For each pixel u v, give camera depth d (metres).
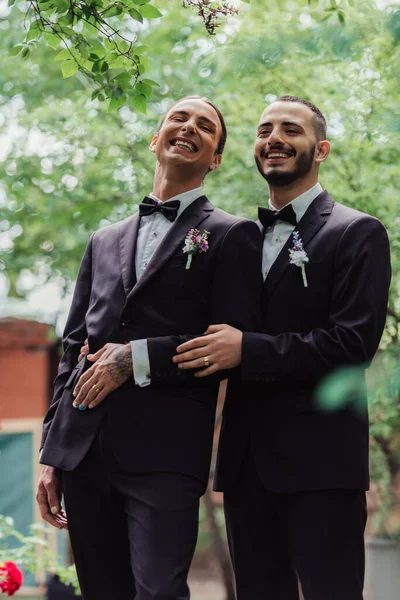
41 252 10.41
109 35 4.50
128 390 3.77
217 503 12.48
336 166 6.70
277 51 6.13
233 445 3.96
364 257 3.84
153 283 3.86
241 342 3.74
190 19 8.41
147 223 4.04
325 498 3.76
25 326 12.59
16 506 12.48
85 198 9.09
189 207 4.00
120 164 8.52
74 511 3.84
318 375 3.76
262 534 3.93
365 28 5.58
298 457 3.79
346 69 6.48
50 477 3.97
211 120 4.07
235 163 7.36
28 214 10.06
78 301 4.15
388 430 6.45
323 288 3.89
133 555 3.63
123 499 3.78
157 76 8.32
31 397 12.66
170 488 3.66
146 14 4.43
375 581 7.75
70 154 8.97
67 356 4.09
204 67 7.43
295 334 3.80
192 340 3.73
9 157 9.65
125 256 3.98
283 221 4.06
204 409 3.80
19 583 5.08
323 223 4.00
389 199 6.38
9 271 10.69
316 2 4.87
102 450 3.74
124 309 3.84
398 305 6.33
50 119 8.86
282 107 4.14
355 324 3.75
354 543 3.79
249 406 3.93
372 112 6.51
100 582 3.87
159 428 3.72
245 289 3.85
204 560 13.52
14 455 12.61
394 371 3.00
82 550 3.87
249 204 7.32
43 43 9.17
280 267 3.96
